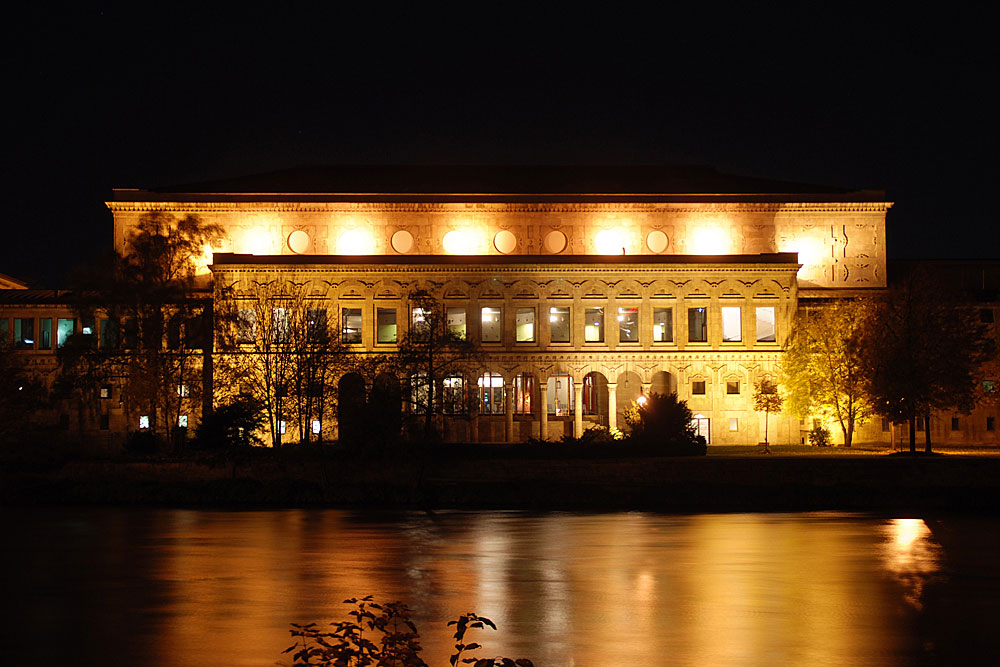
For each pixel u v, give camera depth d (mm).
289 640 39125
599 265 113625
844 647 38500
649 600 45875
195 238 109375
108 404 111375
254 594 47094
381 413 83375
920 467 82875
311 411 97188
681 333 113438
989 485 82250
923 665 36500
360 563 54438
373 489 79312
